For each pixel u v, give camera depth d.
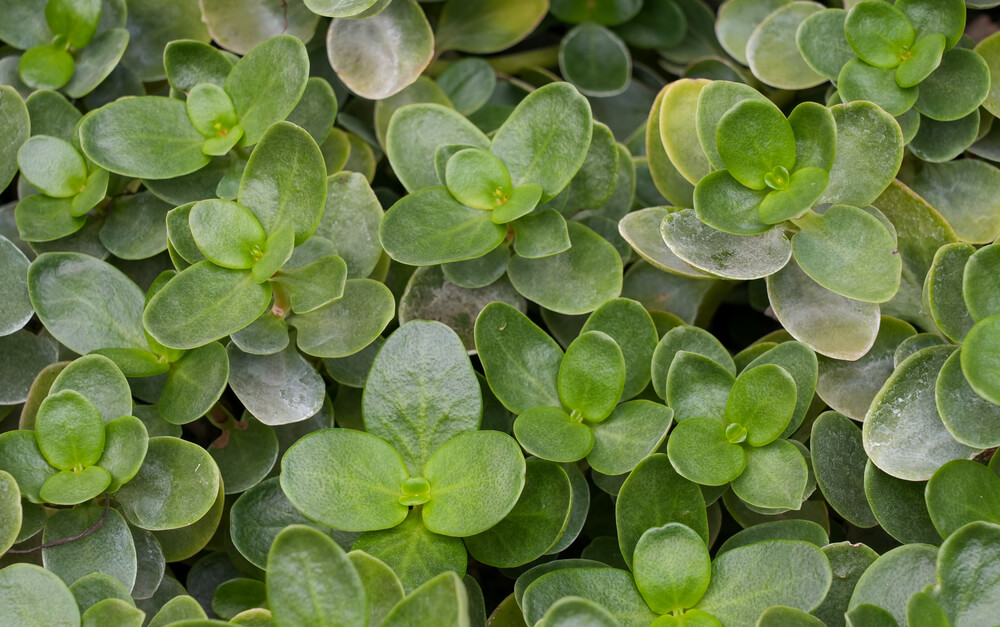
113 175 0.60
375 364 0.55
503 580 0.58
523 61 0.68
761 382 0.55
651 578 0.53
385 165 0.64
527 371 0.56
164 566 0.55
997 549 0.52
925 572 0.53
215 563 0.58
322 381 0.57
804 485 0.54
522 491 0.55
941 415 0.54
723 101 0.57
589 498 0.57
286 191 0.56
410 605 0.51
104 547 0.55
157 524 0.55
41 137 0.59
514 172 0.58
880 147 0.57
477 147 0.59
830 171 0.57
